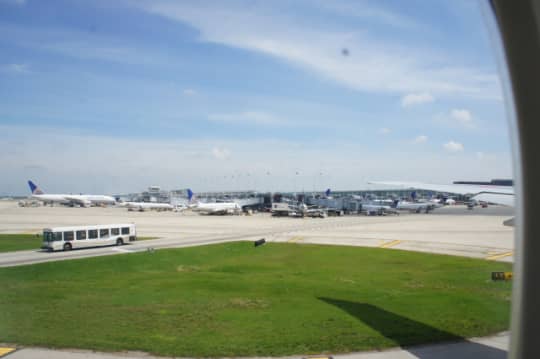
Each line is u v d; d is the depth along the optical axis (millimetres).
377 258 44812
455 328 17922
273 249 53500
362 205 143125
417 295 25719
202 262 45625
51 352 15430
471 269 37094
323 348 15641
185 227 83188
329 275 35375
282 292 27062
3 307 22750
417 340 16375
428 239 58344
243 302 23719
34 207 183500
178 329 18203
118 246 54250
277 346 15875
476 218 105562
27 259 44062
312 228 79188
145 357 14969
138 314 20906
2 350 15633
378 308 21969
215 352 15297
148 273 38125
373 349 15523
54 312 21438
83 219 103500
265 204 168000
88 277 36188
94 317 20344
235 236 65938
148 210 173500
